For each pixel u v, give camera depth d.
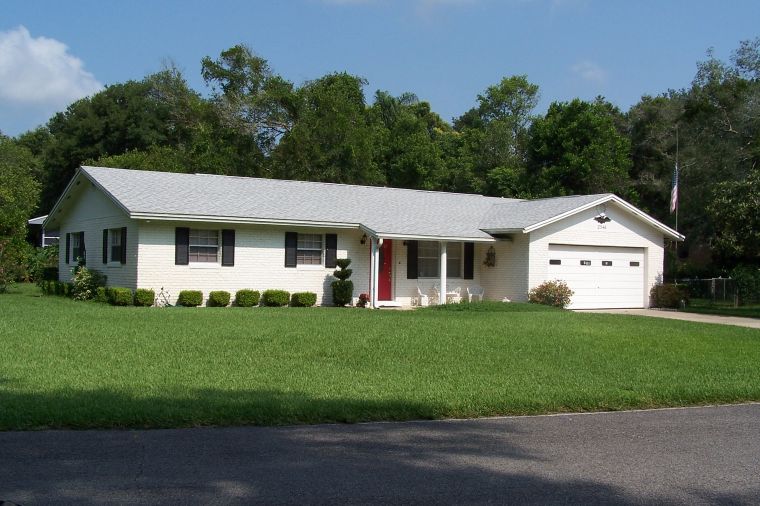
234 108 46.25
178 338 13.64
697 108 41.66
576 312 23.16
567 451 7.18
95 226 25.52
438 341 14.42
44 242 46.69
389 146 49.66
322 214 25.17
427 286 27.31
